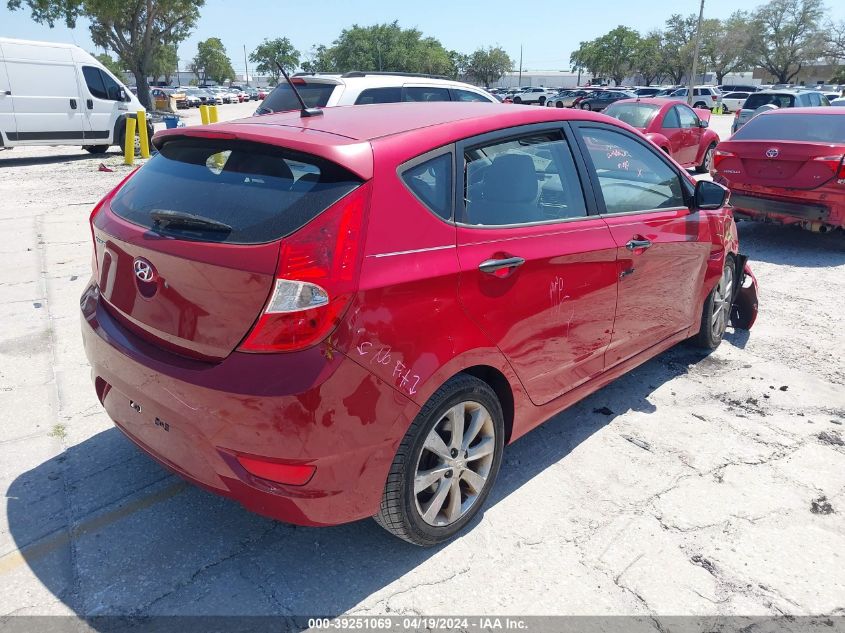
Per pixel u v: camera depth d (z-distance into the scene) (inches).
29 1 1491.1
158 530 113.3
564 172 128.6
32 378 167.2
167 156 114.1
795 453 141.0
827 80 3090.6
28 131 595.2
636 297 143.5
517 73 4911.4
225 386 86.9
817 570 106.9
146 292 98.3
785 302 240.1
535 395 122.3
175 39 1856.5
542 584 103.0
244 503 93.3
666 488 127.9
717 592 101.9
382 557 108.2
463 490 113.8
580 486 128.3
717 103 1750.7
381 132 103.7
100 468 130.3
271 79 3088.1
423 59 3051.2
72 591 99.3
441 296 98.0
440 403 99.9
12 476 126.8
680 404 162.4
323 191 91.2
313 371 85.2
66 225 339.9
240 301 87.0
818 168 286.2
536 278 114.3
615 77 3533.5
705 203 161.2
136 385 99.1
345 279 87.2
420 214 98.3
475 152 110.9
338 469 90.1
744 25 3078.2
